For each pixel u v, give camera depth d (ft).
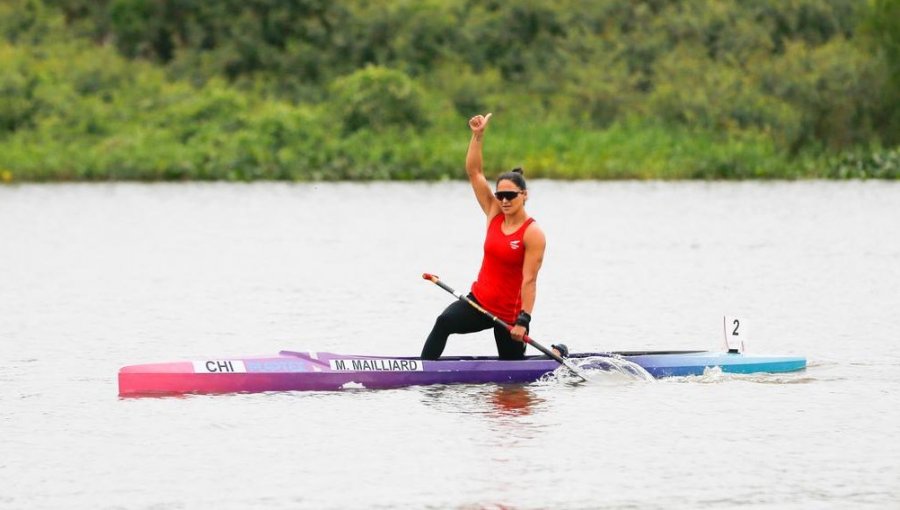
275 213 384.47
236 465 115.03
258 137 536.83
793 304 208.74
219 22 650.43
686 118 567.18
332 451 119.44
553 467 114.21
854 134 547.49
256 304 211.20
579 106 597.11
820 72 556.51
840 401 139.54
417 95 567.59
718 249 288.71
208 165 517.14
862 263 262.88
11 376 152.87
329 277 245.45
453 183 506.48
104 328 187.93
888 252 281.95
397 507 103.45
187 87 599.98
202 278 245.24
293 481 110.22
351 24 643.86
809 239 309.01
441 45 647.15
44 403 138.72
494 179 515.09
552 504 104.22
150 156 519.19
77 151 524.52
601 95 594.24
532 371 149.79
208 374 143.64
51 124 546.26
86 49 631.97
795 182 499.92
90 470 113.60
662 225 342.85
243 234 327.88
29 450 120.06
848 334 181.06
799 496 106.01
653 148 534.78
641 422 130.21
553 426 128.57
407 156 523.29
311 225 350.23
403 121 561.84
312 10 648.38
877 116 549.13
